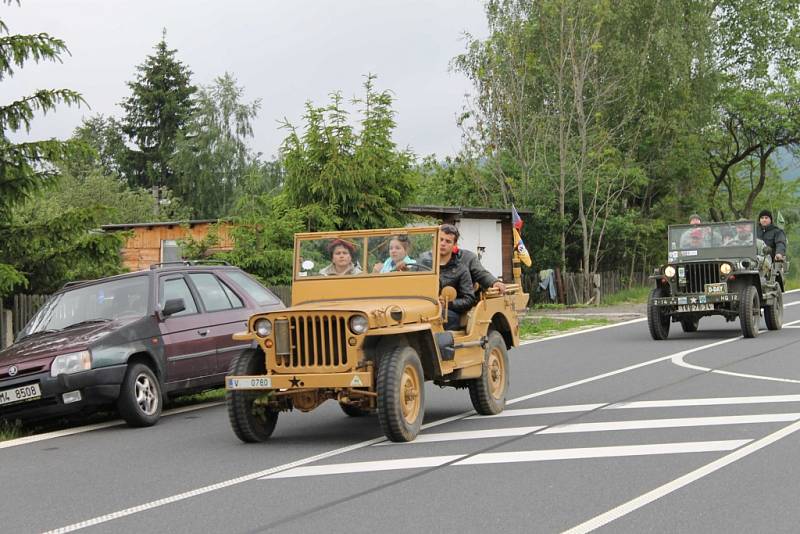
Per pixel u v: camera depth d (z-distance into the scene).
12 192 15.96
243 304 12.88
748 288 18.30
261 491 7.01
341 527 5.85
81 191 49.69
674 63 40.88
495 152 37.47
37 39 15.52
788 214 64.50
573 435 8.79
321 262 10.07
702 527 5.58
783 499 6.21
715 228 19.47
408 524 5.86
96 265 17.03
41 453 9.41
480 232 35.59
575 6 36.72
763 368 13.40
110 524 6.25
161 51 69.44
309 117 21.73
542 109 39.12
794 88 48.44
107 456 8.98
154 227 29.83
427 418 10.31
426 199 41.19
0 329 15.88
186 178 60.91
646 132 41.53
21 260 16.48
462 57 37.88
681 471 7.11
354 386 8.48
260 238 21.72
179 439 9.81
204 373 11.92
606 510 6.03
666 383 12.26
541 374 13.90
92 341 10.58
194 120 61.59
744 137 51.62
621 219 37.50
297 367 8.61
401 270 9.76
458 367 9.53
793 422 9.00
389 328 8.54
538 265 37.19
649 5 40.94
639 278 42.00
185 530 5.98
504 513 6.04
